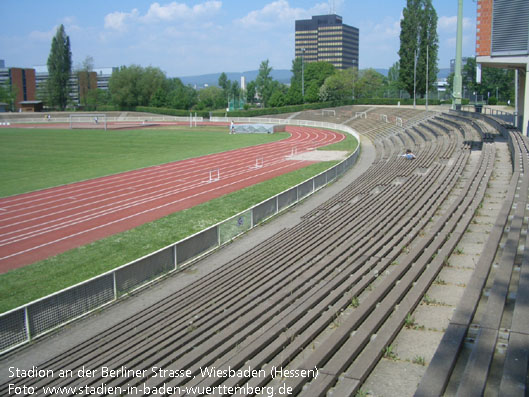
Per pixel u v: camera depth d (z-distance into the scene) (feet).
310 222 65.62
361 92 356.59
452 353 20.62
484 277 28.53
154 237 69.92
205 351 27.40
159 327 36.04
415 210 53.01
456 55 156.97
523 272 27.14
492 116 127.75
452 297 29.35
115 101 415.03
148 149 174.91
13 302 48.98
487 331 21.72
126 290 49.19
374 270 34.50
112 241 68.39
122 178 116.88
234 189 102.68
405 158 108.06
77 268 58.23
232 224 66.23
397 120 209.56
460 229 41.16
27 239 70.03
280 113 340.80
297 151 165.27
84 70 478.59
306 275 38.37
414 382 21.20
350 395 19.69
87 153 163.94
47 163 142.31
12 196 98.32
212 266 56.44
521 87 111.34
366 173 102.78
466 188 57.31
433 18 277.64
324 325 26.76
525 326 20.99
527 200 44.80
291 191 83.97
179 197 95.71
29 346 39.75
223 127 281.95
